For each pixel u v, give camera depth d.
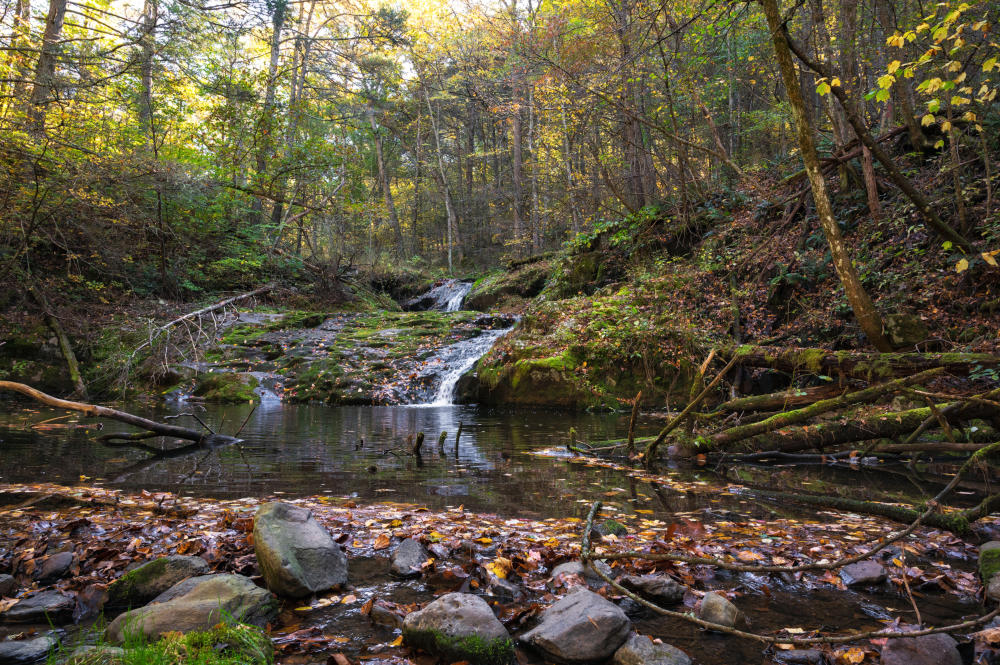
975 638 2.08
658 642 2.00
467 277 26.17
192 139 16.72
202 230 17.06
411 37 13.95
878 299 8.24
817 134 10.94
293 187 18.86
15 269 12.15
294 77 19.33
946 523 3.46
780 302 10.07
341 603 2.42
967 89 4.38
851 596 2.55
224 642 1.90
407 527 3.43
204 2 9.16
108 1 10.10
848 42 8.61
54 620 2.26
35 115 9.61
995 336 6.51
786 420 5.35
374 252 29.17
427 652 1.99
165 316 14.09
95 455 5.81
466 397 11.88
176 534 3.18
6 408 9.52
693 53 10.05
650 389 10.28
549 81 12.03
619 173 15.42
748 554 3.01
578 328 11.23
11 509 3.69
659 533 3.38
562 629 2.04
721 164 13.55
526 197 27.42
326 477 4.96
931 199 8.42
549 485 4.73
